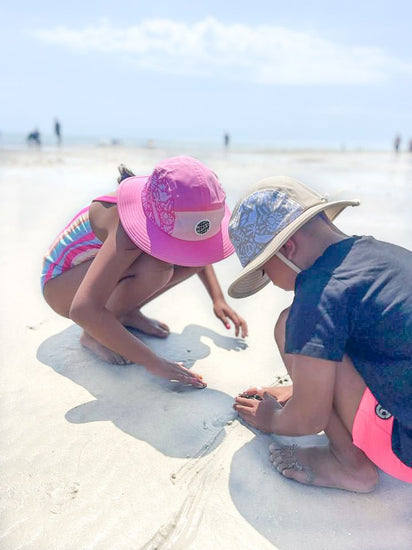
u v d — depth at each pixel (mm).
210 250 2129
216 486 1653
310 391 1484
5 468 1682
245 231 1628
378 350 1438
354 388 1526
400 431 1462
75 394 2115
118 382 2217
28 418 1946
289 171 13781
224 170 13586
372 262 1464
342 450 1696
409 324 1381
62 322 2771
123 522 1492
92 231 2178
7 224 5156
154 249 2016
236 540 1458
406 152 42469
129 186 2180
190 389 2188
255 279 1784
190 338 2662
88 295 1966
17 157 17422
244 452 1814
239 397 2008
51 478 1648
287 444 1900
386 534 1513
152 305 3078
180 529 1480
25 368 2293
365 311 1410
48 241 4508
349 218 5805
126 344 2033
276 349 2590
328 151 39312
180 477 1681
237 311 3076
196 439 1870
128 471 1695
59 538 1428
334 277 1447
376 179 11758
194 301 3172
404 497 1667
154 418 1976
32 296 3150
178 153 25141
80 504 1550
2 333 2617
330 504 1618
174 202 1979
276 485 1679
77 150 26062
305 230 1566
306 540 1477
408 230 5113
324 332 1408
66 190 8102
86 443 1818
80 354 2430
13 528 1454
